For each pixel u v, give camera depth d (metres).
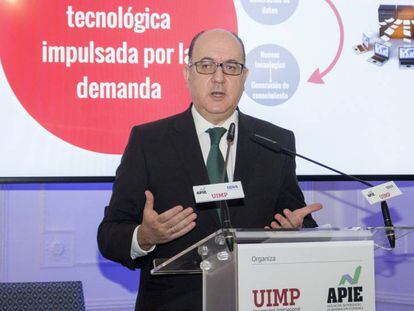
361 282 1.36
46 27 2.80
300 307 1.31
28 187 3.03
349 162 2.95
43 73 2.79
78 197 3.08
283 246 1.32
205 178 1.97
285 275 1.31
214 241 1.31
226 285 1.32
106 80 2.83
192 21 2.88
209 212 1.92
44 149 2.78
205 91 2.03
